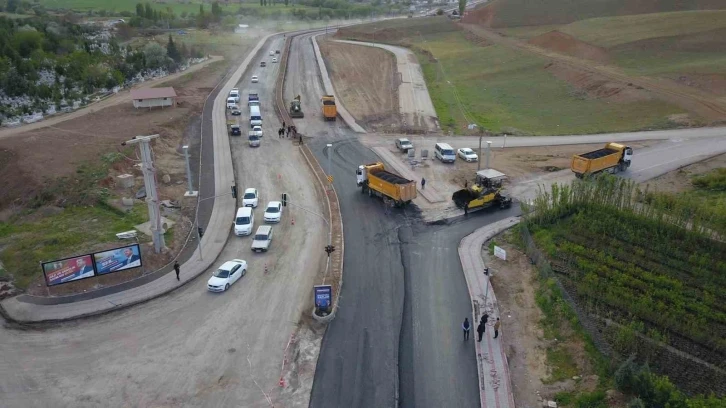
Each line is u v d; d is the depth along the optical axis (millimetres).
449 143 72688
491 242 45562
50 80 95688
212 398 28469
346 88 101875
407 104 91188
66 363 31125
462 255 43312
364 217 50469
